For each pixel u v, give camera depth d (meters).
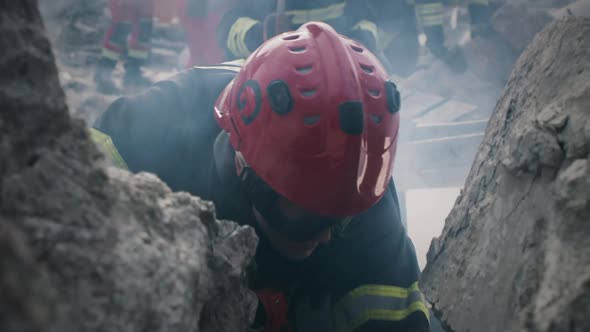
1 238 0.44
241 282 1.03
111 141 1.52
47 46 0.72
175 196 0.87
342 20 2.54
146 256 0.70
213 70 1.66
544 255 0.88
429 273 1.33
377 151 1.22
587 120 0.90
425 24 4.61
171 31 6.32
